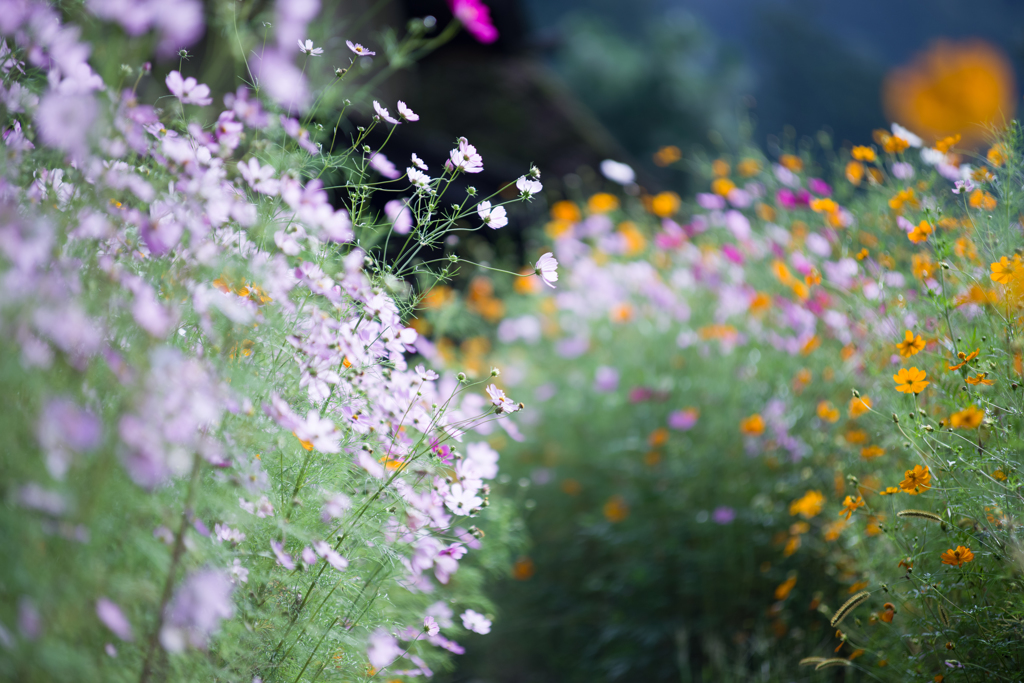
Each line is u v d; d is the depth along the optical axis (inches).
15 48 151.2
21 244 139.3
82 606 138.8
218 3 158.4
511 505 189.8
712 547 207.3
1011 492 161.3
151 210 150.0
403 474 160.6
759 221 221.9
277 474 156.9
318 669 156.1
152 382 140.0
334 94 165.3
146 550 141.9
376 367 161.8
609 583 215.6
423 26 175.3
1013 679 160.9
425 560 160.1
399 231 165.2
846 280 190.9
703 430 221.1
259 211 157.8
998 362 165.3
